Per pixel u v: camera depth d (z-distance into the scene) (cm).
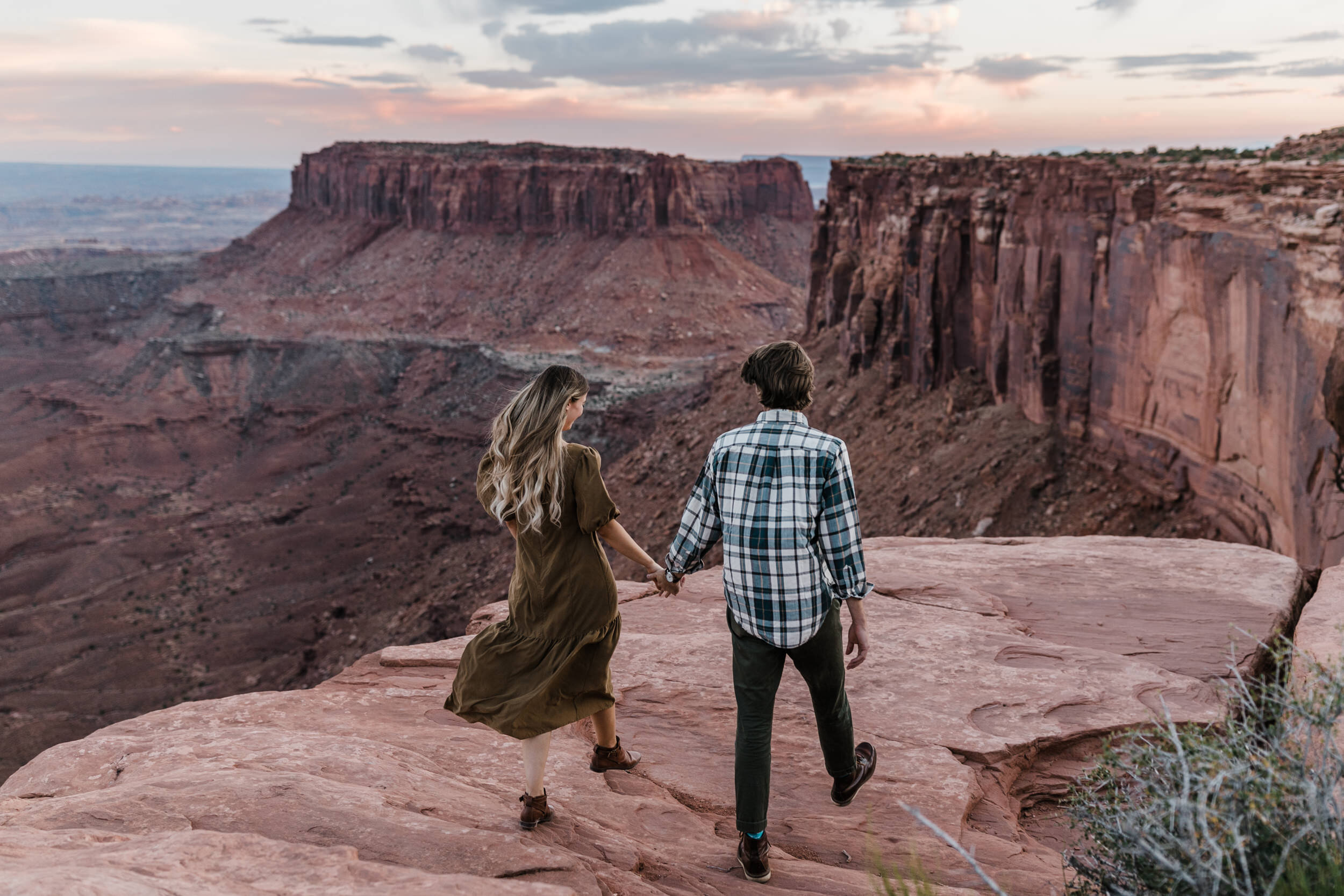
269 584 7106
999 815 388
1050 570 675
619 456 7281
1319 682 258
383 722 467
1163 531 2161
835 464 304
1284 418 1695
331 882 242
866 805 384
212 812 299
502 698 338
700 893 312
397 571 6444
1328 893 192
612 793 388
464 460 8525
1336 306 1479
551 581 334
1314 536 1555
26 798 367
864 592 313
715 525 326
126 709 5541
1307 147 2578
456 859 279
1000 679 493
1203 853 205
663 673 518
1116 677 496
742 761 322
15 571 8006
